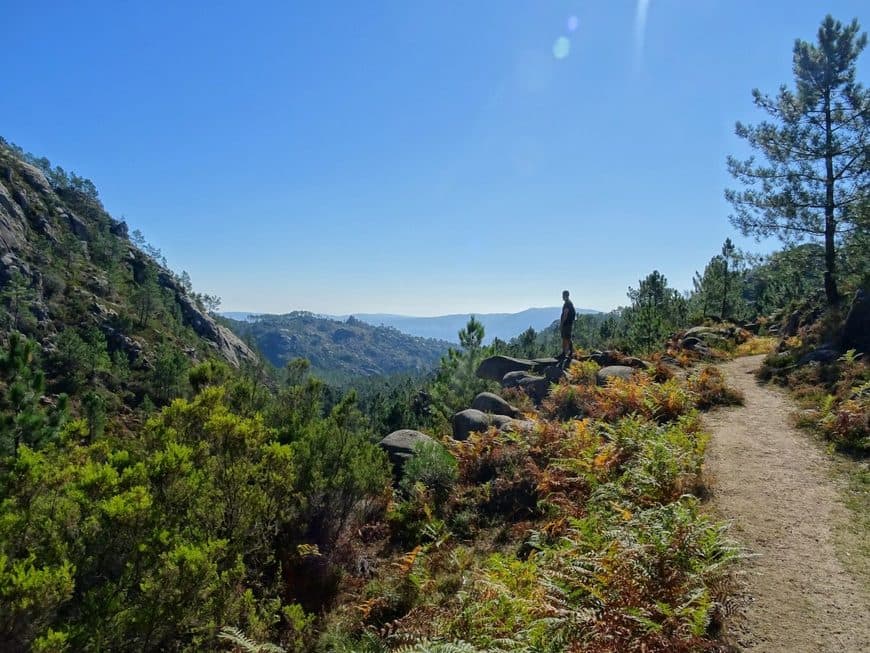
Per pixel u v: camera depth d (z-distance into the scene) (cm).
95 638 459
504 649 458
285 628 702
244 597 617
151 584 495
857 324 1612
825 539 651
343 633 652
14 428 1906
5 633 411
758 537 665
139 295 10212
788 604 521
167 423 783
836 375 1405
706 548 538
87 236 11719
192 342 10400
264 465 778
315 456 916
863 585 546
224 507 696
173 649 549
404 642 568
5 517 489
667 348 2609
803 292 4112
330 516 905
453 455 1254
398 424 3141
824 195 2245
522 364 2339
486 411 1742
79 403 5872
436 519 1002
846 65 2188
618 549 533
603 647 422
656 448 848
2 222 8575
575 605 490
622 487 787
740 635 475
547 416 1605
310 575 801
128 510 509
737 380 1744
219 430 762
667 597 477
